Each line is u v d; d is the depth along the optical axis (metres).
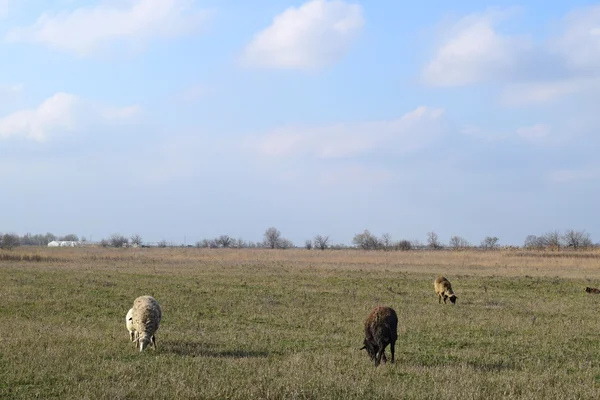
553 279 43.78
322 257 78.50
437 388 12.91
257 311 25.89
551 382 13.90
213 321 23.28
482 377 13.98
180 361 15.61
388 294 33.28
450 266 61.12
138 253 89.19
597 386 13.69
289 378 13.34
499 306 29.28
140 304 17.56
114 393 11.98
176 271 48.19
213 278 41.09
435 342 19.55
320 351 17.62
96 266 54.31
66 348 16.73
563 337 20.72
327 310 26.56
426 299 31.70
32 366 14.38
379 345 15.45
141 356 16.33
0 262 58.38
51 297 28.95
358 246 135.25
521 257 76.12
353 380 13.42
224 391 12.31
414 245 129.75
